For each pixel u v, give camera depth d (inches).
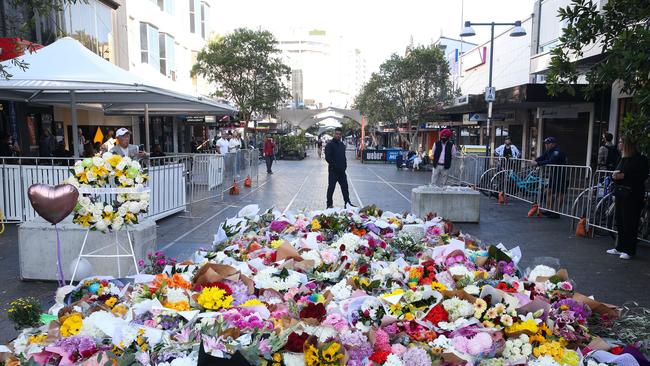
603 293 233.9
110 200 204.1
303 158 1561.3
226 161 571.8
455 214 414.0
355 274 153.1
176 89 489.7
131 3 848.3
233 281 140.4
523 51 959.6
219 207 488.4
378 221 219.3
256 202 530.0
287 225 215.5
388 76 1267.2
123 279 153.7
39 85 317.4
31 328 120.3
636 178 292.7
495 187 578.2
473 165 646.5
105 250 230.7
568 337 117.6
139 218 248.8
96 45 709.3
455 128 1455.5
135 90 342.3
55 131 633.6
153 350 100.0
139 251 232.8
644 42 211.0
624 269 274.7
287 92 1240.2
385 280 148.3
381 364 103.0
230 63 1122.7
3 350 105.0
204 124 1215.6
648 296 230.4
